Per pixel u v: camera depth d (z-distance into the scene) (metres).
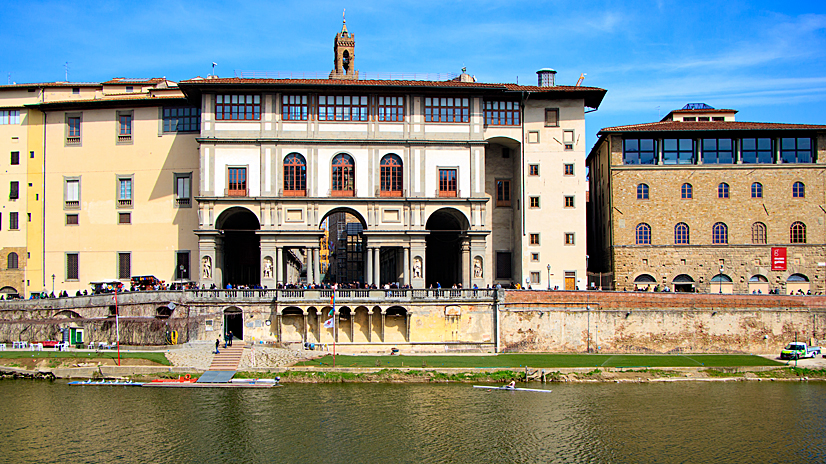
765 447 51.28
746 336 75.31
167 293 71.38
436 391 62.94
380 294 72.19
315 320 72.38
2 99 89.81
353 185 78.25
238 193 77.06
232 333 73.06
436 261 90.06
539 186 83.88
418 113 79.44
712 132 84.44
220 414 56.47
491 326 73.56
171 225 83.62
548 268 83.25
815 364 70.94
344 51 88.12
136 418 55.53
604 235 89.12
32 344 71.56
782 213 84.44
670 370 68.56
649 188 84.62
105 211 84.81
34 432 52.72
